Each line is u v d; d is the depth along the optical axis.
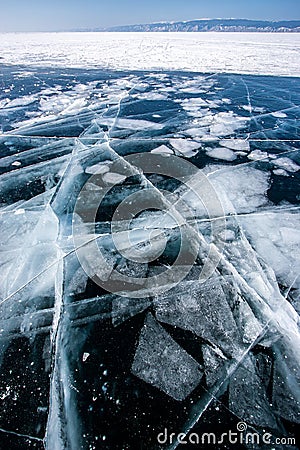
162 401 0.94
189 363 1.04
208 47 11.98
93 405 0.93
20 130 3.25
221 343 1.10
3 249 1.51
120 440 0.85
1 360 1.05
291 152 2.70
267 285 1.32
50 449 0.83
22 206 1.87
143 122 3.51
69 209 1.84
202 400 0.94
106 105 4.25
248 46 12.24
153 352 1.07
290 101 4.52
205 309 1.22
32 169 2.35
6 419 0.89
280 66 7.48
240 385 0.97
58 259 1.46
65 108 4.12
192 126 3.38
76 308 1.23
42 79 6.19
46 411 0.91
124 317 1.19
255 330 1.14
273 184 2.15
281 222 1.72
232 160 2.54
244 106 4.25
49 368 1.03
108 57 9.49
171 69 7.31
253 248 1.52
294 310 1.21
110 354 1.07
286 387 0.97
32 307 1.23
